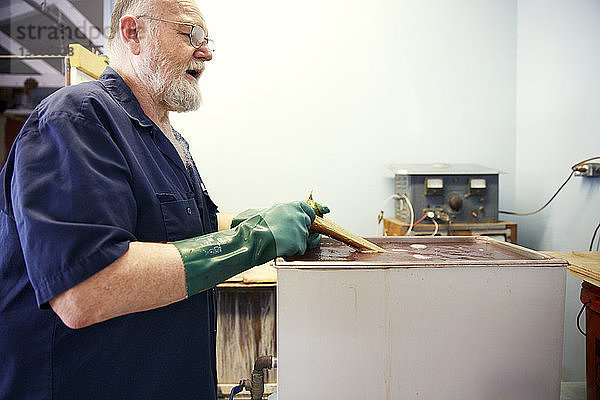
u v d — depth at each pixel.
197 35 0.96
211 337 1.07
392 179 2.46
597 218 1.81
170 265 0.72
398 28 2.42
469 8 2.43
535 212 2.28
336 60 2.41
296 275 0.74
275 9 2.38
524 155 2.40
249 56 2.39
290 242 0.84
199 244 0.77
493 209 2.07
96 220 0.70
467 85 2.45
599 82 1.80
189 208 0.94
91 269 0.67
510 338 0.77
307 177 2.44
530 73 2.32
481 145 2.48
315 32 2.40
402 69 2.43
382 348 0.76
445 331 0.76
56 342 0.78
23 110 2.31
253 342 2.01
